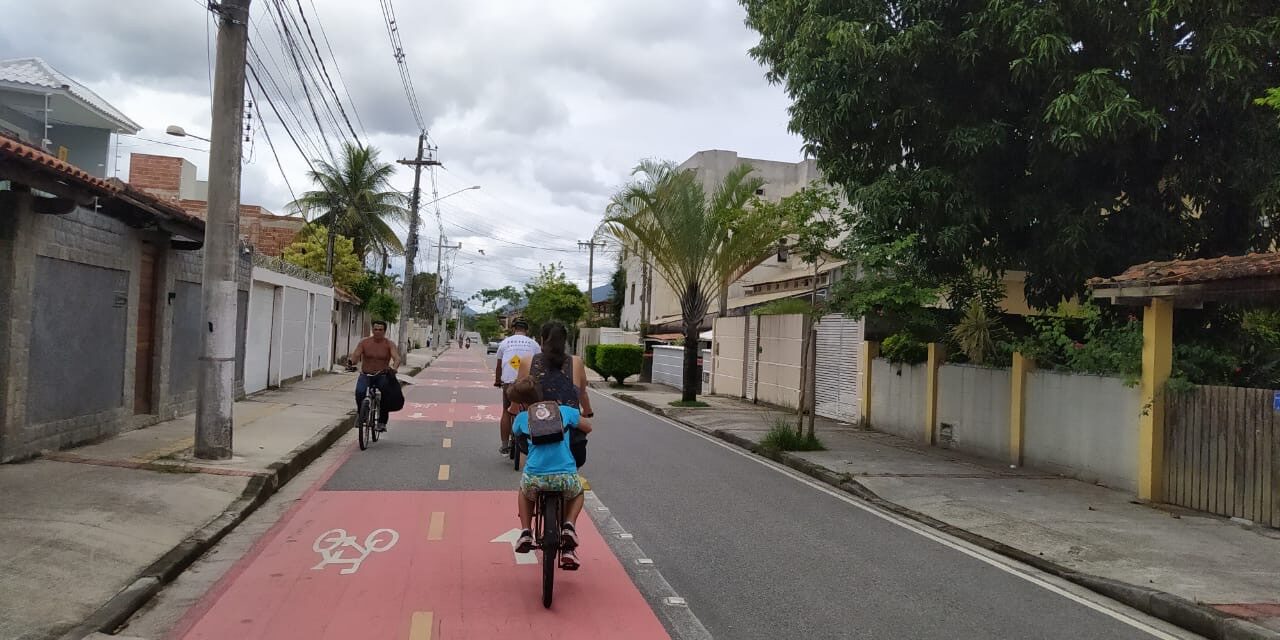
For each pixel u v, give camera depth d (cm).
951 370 1527
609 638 536
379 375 1348
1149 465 1057
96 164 1981
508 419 1190
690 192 2259
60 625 511
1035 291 1488
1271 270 866
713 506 988
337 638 521
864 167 1389
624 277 6259
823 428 1833
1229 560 785
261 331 1981
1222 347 1205
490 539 774
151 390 1288
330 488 1002
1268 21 1115
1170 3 1101
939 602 656
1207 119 1235
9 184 873
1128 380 1096
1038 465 1290
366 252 4322
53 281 959
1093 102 1111
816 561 760
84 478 857
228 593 607
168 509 788
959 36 1214
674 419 2066
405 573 662
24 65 1803
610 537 808
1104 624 628
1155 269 1041
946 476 1220
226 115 1031
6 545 625
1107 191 1291
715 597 636
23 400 903
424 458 1239
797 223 1455
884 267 1315
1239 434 962
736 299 3625
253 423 1416
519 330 1216
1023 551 820
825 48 1309
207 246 1031
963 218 1255
